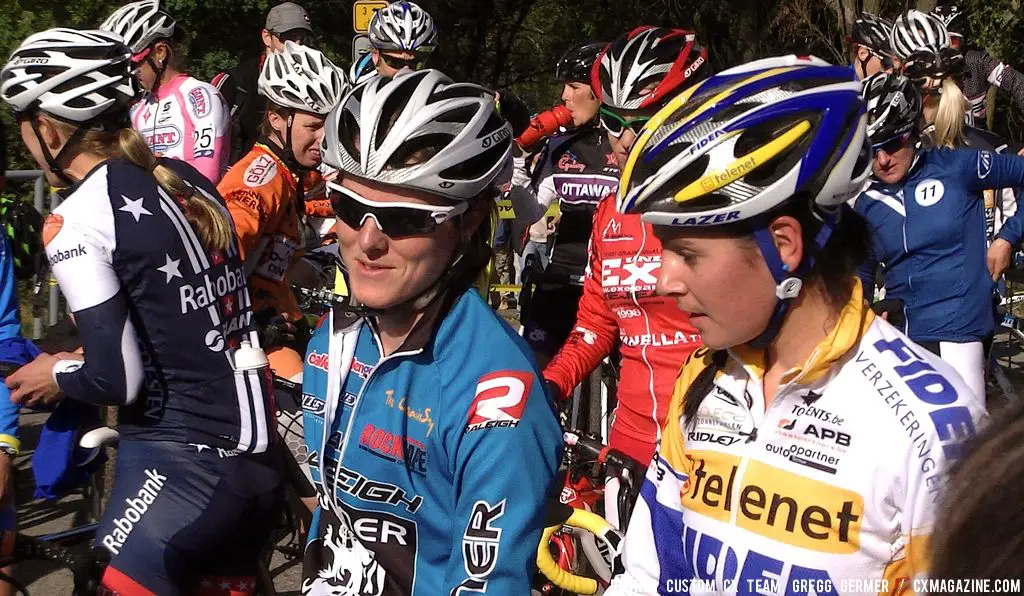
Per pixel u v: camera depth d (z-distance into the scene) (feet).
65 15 45.32
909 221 13.55
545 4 72.84
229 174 12.26
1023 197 15.39
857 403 5.29
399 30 18.06
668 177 5.16
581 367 10.36
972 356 13.79
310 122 12.37
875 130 12.84
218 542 8.68
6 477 9.14
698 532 5.84
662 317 9.65
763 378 5.66
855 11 38.42
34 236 14.62
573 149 14.38
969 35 41.14
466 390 6.17
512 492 5.95
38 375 8.66
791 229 5.18
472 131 6.15
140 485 8.50
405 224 6.06
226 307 8.86
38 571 13.92
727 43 59.57
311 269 15.26
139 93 8.63
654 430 9.98
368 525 6.63
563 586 8.50
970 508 2.76
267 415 8.93
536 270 15.58
